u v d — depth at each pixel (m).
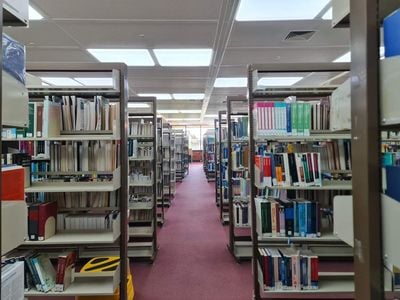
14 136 2.40
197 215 6.54
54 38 4.35
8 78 1.21
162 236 5.00
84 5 3.40
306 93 2.75
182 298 2.89
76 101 2.67
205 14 3.65
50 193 2.81
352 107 1.08
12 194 1.21
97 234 2.55
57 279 2.37
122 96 2.53
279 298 2.74
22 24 1.33
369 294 0.98
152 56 5.25
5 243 1.16
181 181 12.20
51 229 2.53
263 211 2.58
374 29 0.98
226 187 5.82
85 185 2.52
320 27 4.05
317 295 2.76
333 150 2.77
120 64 2.51
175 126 21.11
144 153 4.55
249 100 2.66
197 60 5.51
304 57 5.33
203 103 10.85
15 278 1.24
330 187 2.50
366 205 0.99
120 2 3.34
